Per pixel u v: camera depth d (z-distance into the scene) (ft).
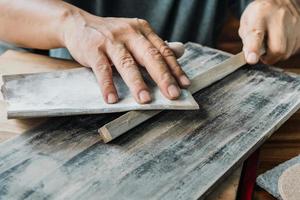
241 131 1.93
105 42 2.31
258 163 1.97
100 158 1.74
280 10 2.90
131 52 2.27
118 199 1.54
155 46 2.31
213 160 1.74
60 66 2.53
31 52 2.74
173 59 2.21
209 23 3.88
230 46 4.51
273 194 1.74
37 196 1.55
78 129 1.92
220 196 1.68
